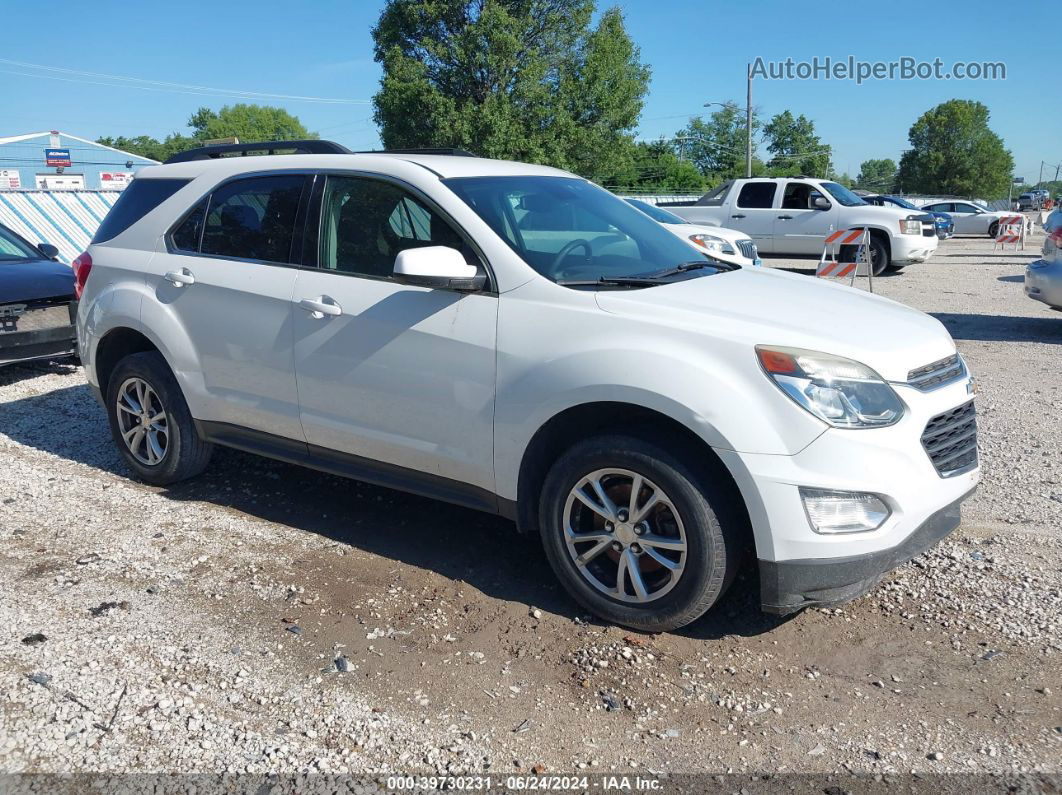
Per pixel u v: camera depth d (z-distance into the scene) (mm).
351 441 4156
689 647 3395
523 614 3654
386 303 3936
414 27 40875
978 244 30812
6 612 3637
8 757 2746
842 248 17562
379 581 3943
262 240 4484
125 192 5273
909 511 3172
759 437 3102
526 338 3557
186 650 3363
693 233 11609
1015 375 7867
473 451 3752
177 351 4719
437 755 2787
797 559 3121
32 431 6266
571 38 42688
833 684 3146
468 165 4262
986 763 2711
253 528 4523
